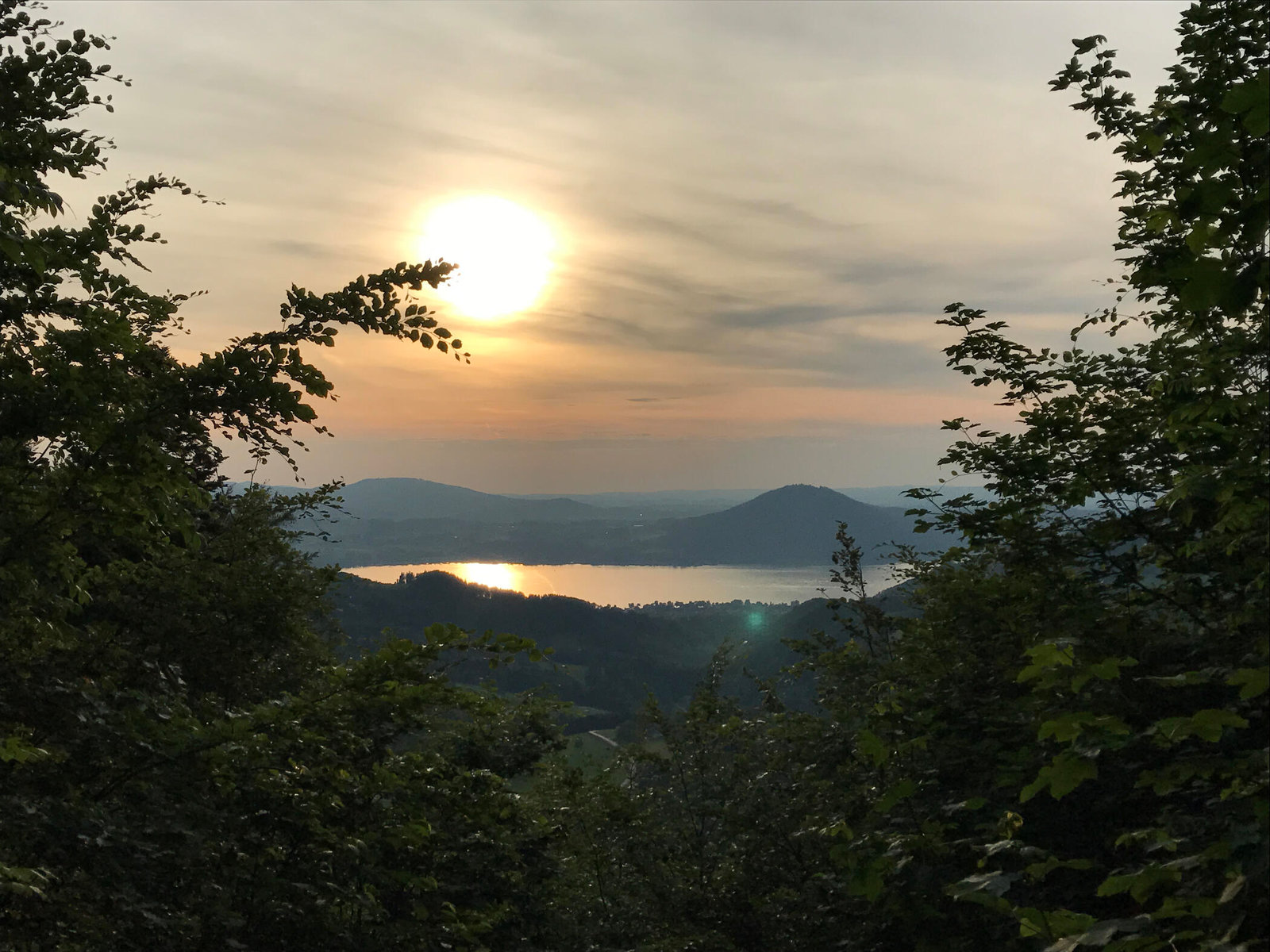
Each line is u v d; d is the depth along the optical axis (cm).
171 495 557
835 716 1098
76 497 528
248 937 678
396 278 538
